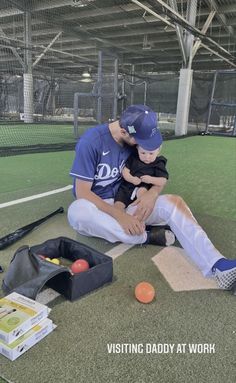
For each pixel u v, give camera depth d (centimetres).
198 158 573
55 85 1553
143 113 167
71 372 104
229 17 1030
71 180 369
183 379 103
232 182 388
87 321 129
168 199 181
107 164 189
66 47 1518
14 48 1180
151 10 765
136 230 182
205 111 1172
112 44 1344
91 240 203
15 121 1269
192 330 126
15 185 341
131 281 159
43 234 211
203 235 166
